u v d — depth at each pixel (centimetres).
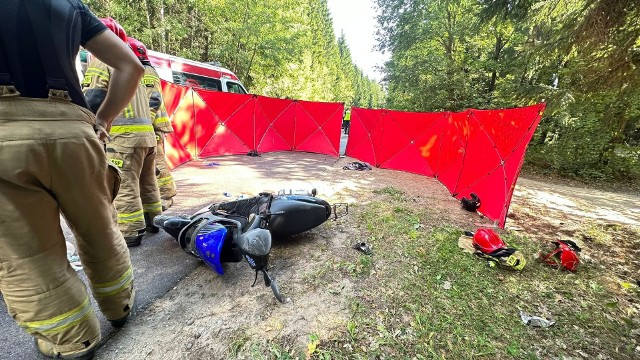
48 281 134
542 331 209
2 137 111
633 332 213
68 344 148
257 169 698
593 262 320
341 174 704
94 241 157
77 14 131
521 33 1249
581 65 671
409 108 1747
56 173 126
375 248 316
